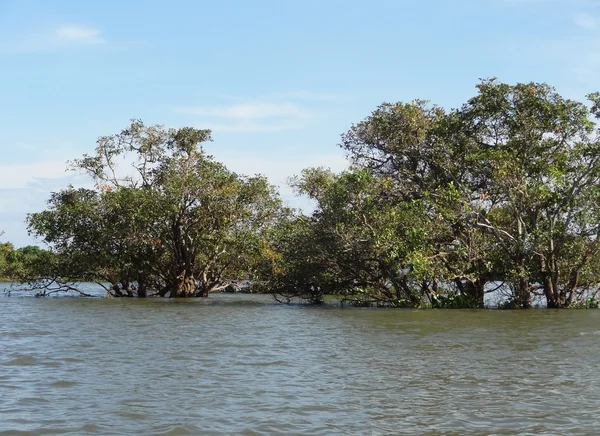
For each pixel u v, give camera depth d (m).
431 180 36.00
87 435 9.57
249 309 33.38
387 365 15.23
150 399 11.73
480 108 33.56
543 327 23.36
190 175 43.09
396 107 35.47
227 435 9.59
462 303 33.97
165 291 47.53
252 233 43.59
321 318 27.55
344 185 34.72
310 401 11.59
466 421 10.32
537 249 31.95
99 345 18.62
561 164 33.00
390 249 32.59
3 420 10.33
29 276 46.31
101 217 43.62
